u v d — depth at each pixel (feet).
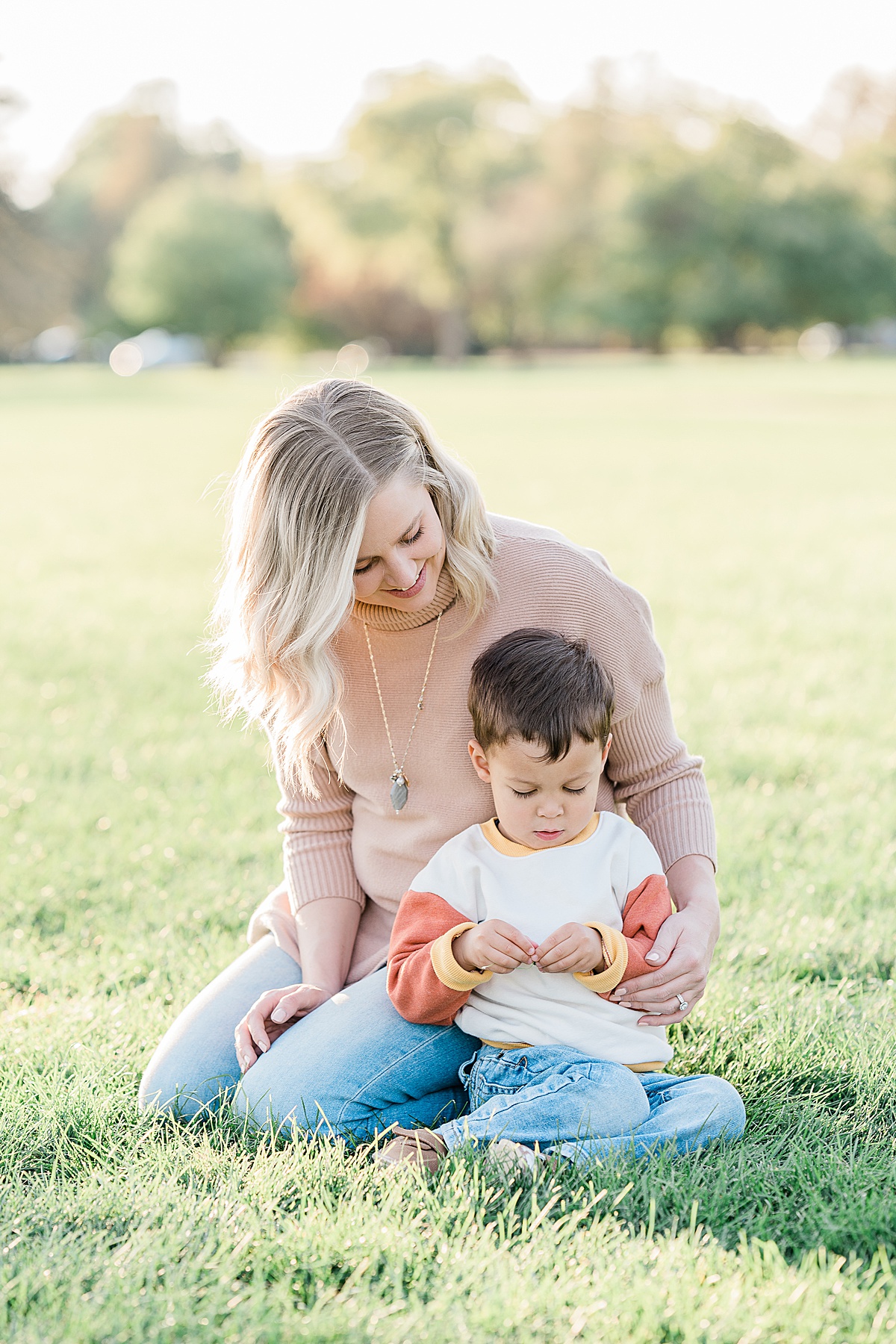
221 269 214.90
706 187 188.65
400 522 7.47
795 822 13.87
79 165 264.72
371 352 247.29
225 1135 7.84
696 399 110.42
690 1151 7.34
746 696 18.92
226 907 11.85
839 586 27.40
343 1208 6.70
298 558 7.50
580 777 7.58
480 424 84.07
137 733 17.89
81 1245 6.55
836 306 191.31
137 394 134.72
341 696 8.43
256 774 16.24
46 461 63.21
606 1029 7.59
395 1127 7.61
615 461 59.26
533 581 8.30
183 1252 6.46
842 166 199.00
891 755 16.12
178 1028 8.46
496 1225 6.65
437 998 7.59
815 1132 7.68
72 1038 9.02
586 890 7.68
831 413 93.76
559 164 206.18
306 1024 8.07
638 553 32.40
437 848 8.58
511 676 7.52
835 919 11.10
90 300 239.91
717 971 10.03
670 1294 5.95
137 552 34.53
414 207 214.90
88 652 22.65
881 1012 9.40
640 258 192.34
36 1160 7.55
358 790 8.84
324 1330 5.82
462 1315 5.89
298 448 7.47
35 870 12.78
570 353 242.37
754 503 42.68
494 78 222.69
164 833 13.87
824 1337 5.73
